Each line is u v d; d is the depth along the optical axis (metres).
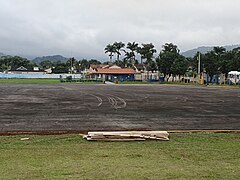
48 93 30.52
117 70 87.38
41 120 13.62
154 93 32.88
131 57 109.06
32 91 33.19
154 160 7.75
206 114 16.55
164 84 61.69
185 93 33.69
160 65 75.94
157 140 9.99
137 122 13.55
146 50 102.88
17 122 13.02
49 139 9.83
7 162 7.37
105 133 9.98
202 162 7.64
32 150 8.53
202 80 63.81
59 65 127.19
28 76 94.19
